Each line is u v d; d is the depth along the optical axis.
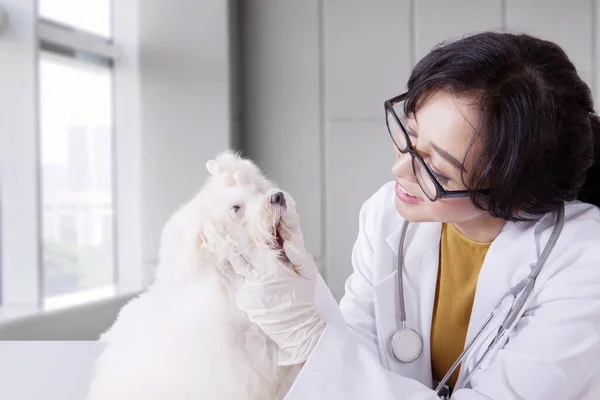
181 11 2.78
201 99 2.81
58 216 2.54
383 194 1.37
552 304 0.96
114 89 2.80
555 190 0.96
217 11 2.79
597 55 3.12
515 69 0.91
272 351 0.93
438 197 0.94
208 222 0.90
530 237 1.07
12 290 2.26
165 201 2.79
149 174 2.77
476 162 0.91
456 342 1.17
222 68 2.81
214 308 0.91
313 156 3.13
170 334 0.89
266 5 3.12
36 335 2.05
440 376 1.21
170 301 0.93
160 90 2.77
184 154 2.80
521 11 3.12
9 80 2.21
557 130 0.92
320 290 1.09
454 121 0.91
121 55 2.78
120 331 0.97
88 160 2.71
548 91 0.91
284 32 3.12
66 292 2.56
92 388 0.94
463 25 3.11
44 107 2.45
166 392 0.84
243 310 0.92
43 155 2.45
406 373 1.17
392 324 1.20
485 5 3.11
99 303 2.36
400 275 1.21
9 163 2.23
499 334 1.02
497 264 1.08
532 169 0.90
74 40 2.49
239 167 0.97
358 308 1.31
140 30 2.75
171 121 2.79
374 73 3.10
